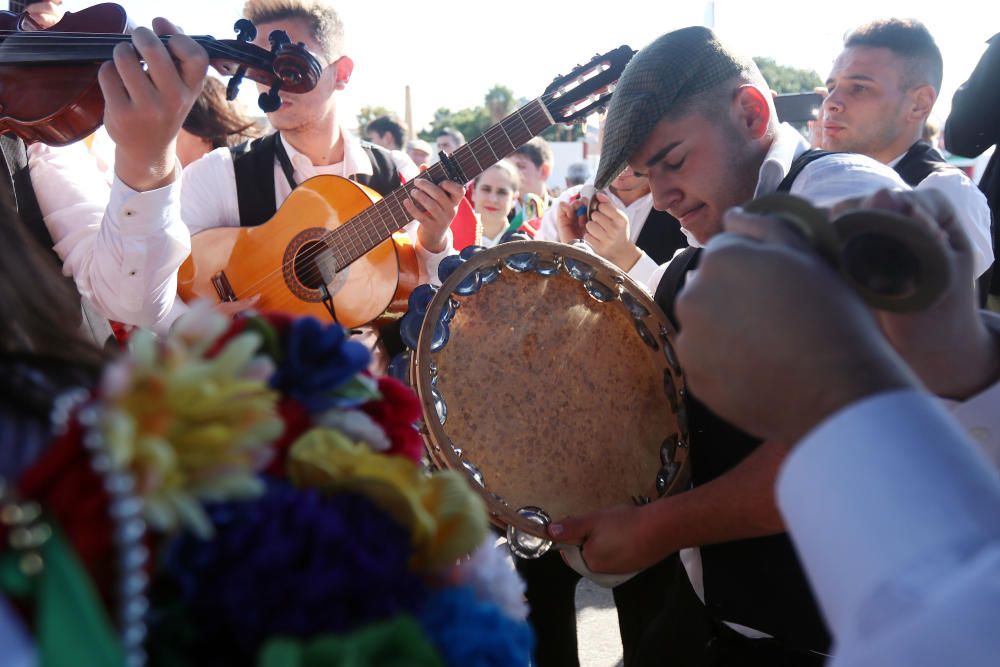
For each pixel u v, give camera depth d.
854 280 0.58
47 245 1.91
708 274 0.54
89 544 0.53
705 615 1.47
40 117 1.78
